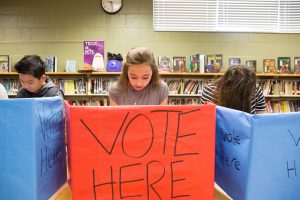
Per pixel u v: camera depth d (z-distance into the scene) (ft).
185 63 12.49
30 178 2.07
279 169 2.15
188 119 2.17
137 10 12.62
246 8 12.75
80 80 11.98
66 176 2.73
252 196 2.12
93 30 12.57
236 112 2.18
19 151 2.06
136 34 12.66
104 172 2.11
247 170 2.09
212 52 12.75
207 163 2.23
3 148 2.07
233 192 2.34
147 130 2.12
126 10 12.60
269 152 2.10
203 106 2.18
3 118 2.04
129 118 2.09
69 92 11.89
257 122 2.02
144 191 2.18
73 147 2.06
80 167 2.08
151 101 4.26
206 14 12.80
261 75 11.89
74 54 12.56
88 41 11.78
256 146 2.05
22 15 12.46
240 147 2.16
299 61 12.23
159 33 12.69
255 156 2.06
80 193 2.10
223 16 12.82
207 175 2.24
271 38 12.73
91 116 2.05
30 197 2.09
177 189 2.21
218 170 2.60
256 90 4.55
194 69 12.01
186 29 12.73
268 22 12.76
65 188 2.68
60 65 12.53
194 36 12.74
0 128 2.06
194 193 2.24
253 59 12.82
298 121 2.14
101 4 12.53
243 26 12.85
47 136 2.25
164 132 2.15
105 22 12.57
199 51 12.73
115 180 2.13
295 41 12.72
